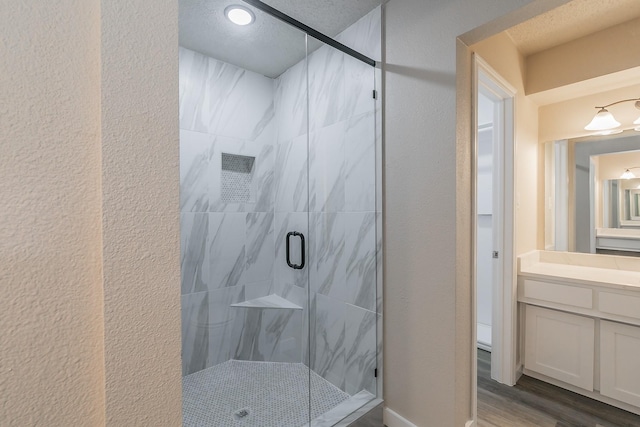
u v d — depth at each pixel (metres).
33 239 0.39
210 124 2.35
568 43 2.20
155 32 0.48
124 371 0.45
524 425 1.80
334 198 2.12
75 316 0.42
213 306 2.34
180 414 0.51
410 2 1.66
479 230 3.20
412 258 1.67
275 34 2.02
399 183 1.73
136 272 0.46
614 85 2.22
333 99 2.10
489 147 3.08
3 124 0.37
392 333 1.78
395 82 1.74
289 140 2.50
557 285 2.09
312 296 2.28
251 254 2.56
